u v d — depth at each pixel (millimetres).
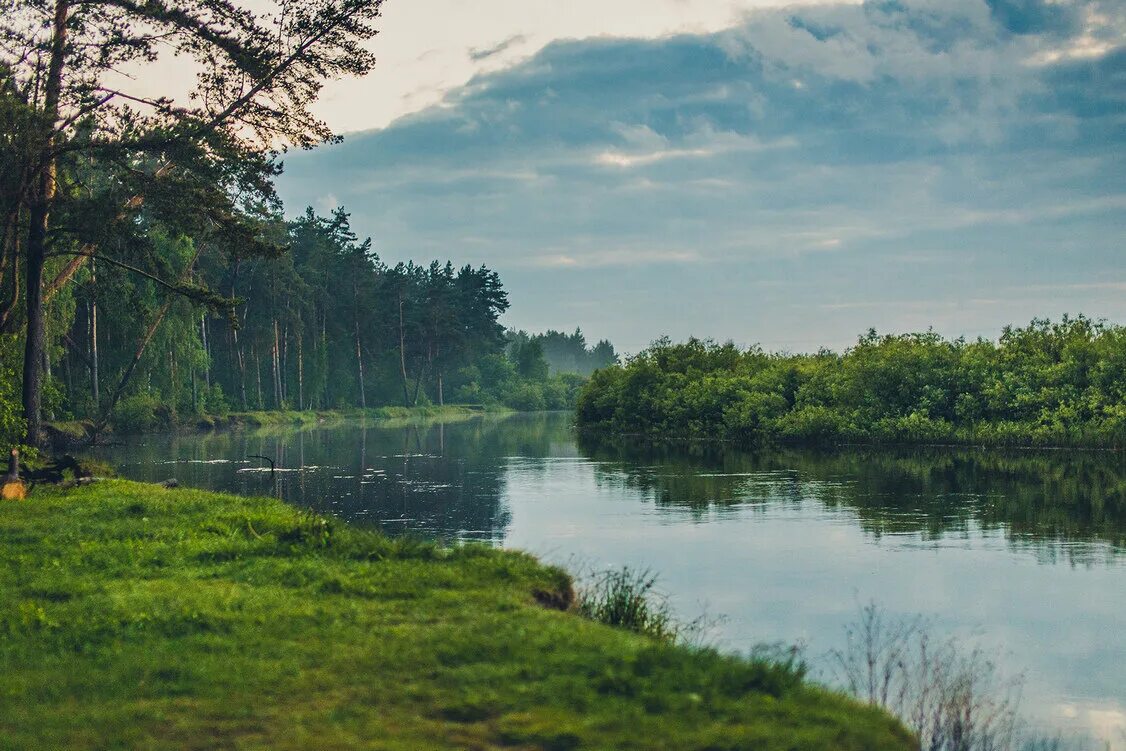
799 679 7438
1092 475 31438
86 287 36312
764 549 19359
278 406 98250
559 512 25078
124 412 66375
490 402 138125
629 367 67250
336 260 113250
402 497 29141
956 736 9125
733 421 52969
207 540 14711
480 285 138500
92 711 6777
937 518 23219
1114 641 13000
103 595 10625
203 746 6148
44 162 25953
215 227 29688
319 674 7598
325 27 27891
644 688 7012
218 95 28172
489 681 7289
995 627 13680
